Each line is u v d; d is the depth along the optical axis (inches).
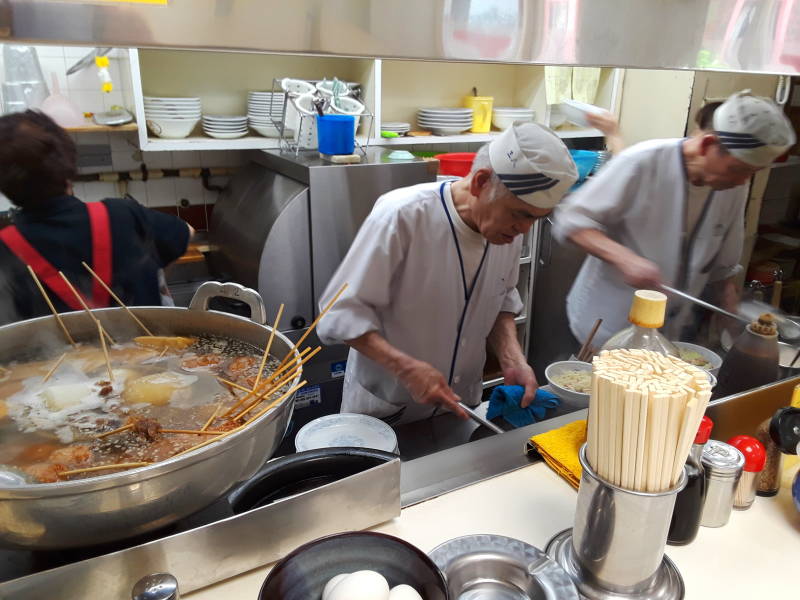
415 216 55.2
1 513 19.8
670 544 34.1
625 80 92.5
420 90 108.3
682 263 61.6
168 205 89.0
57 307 42.4
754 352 49.6
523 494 37.3
